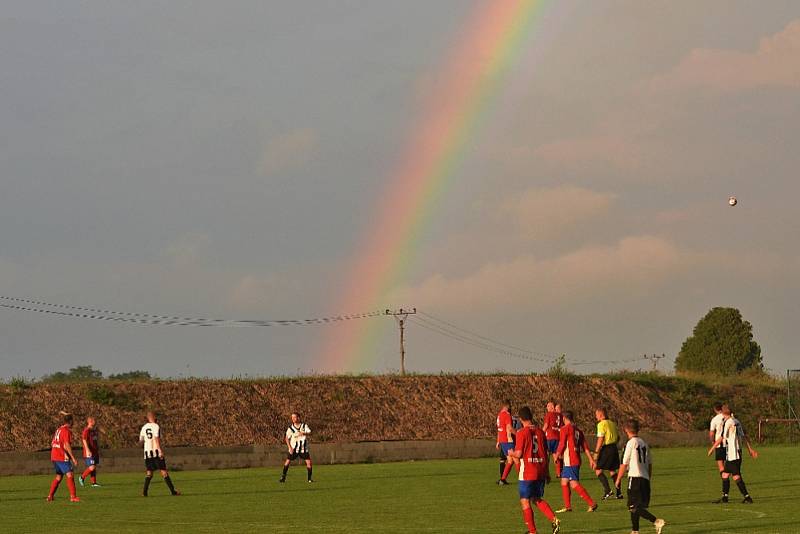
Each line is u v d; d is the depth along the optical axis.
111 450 58.12
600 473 34.09
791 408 89.50
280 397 75.56
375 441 72.75
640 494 23.34
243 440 69.19
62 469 36.19
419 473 51.19
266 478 49.19
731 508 30.05
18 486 45.53
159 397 71.06
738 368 161.50
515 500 34.09
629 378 90.81
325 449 64.25
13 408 65.06
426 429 76.31
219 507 32.69
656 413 87.00
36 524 27.95
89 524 27.81
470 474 50.03
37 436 63.25
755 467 51.53
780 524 25.70
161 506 33.38
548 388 85.88
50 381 70.06
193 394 72.56
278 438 70.56
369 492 38.38
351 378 80.69
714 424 32.75
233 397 73.56
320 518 28.56
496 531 24.91
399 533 24.61
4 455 56.59
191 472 56.62
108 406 68.44
